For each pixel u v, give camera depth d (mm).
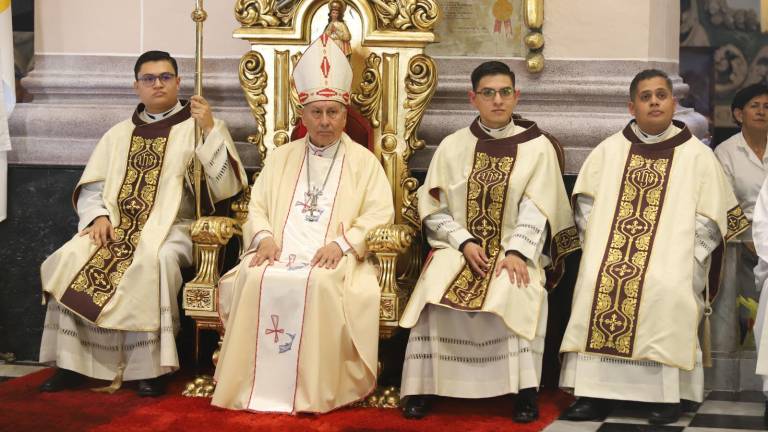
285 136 6363
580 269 5711
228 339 5590
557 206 5891
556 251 5938
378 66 6262
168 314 5902
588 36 6719
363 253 5805
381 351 6305
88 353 6012
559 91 6695
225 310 5801
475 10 6793
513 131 6008
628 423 5449
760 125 6793
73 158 6973
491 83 5848
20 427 5172
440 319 5566
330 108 5945
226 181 6227
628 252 5648
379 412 5566
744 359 6355
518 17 6773
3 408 5551
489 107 5863
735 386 6328
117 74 7055
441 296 5516
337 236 5871
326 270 5586
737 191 6855
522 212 5832
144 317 5875
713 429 5340
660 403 5488
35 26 7137
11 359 6891
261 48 6375
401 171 6258
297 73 6035
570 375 5566
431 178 6047
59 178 6891
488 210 5922
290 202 6016
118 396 5859
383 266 5719
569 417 5512
